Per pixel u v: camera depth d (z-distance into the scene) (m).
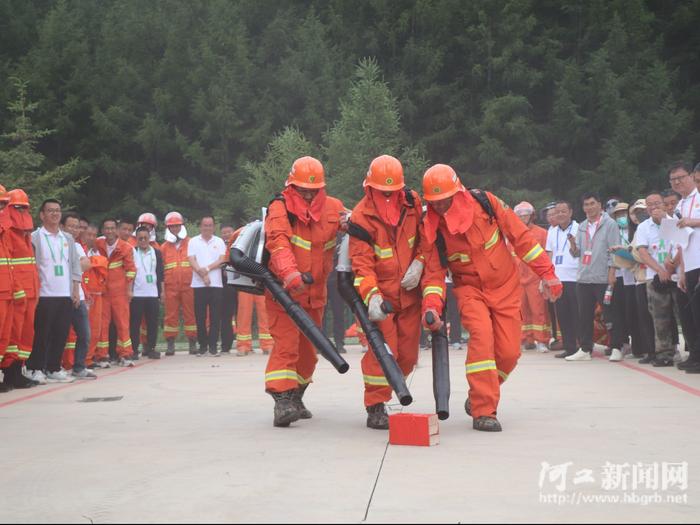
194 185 43.00
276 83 44.53
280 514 3.83
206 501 4.11
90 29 50.47
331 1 48.78
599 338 13.29
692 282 9.37
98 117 43.22
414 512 3.82
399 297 6.22
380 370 6.20
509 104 40.28
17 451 5.58
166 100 44.19
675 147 43.22
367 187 6.11
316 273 6.47
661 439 5.52
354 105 34.09
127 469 4.91
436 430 5.54
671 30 46.06
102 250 12.92
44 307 10.11
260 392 8.76
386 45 44.94
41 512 3.99
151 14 49.03
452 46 44.12
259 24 50.53
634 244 10.78
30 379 9.88
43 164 42.78
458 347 14.23
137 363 13.48
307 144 32.56
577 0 45.16
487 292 6.22
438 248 6.14
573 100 41.53
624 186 38.94
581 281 11.73
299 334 6.52
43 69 44.28
